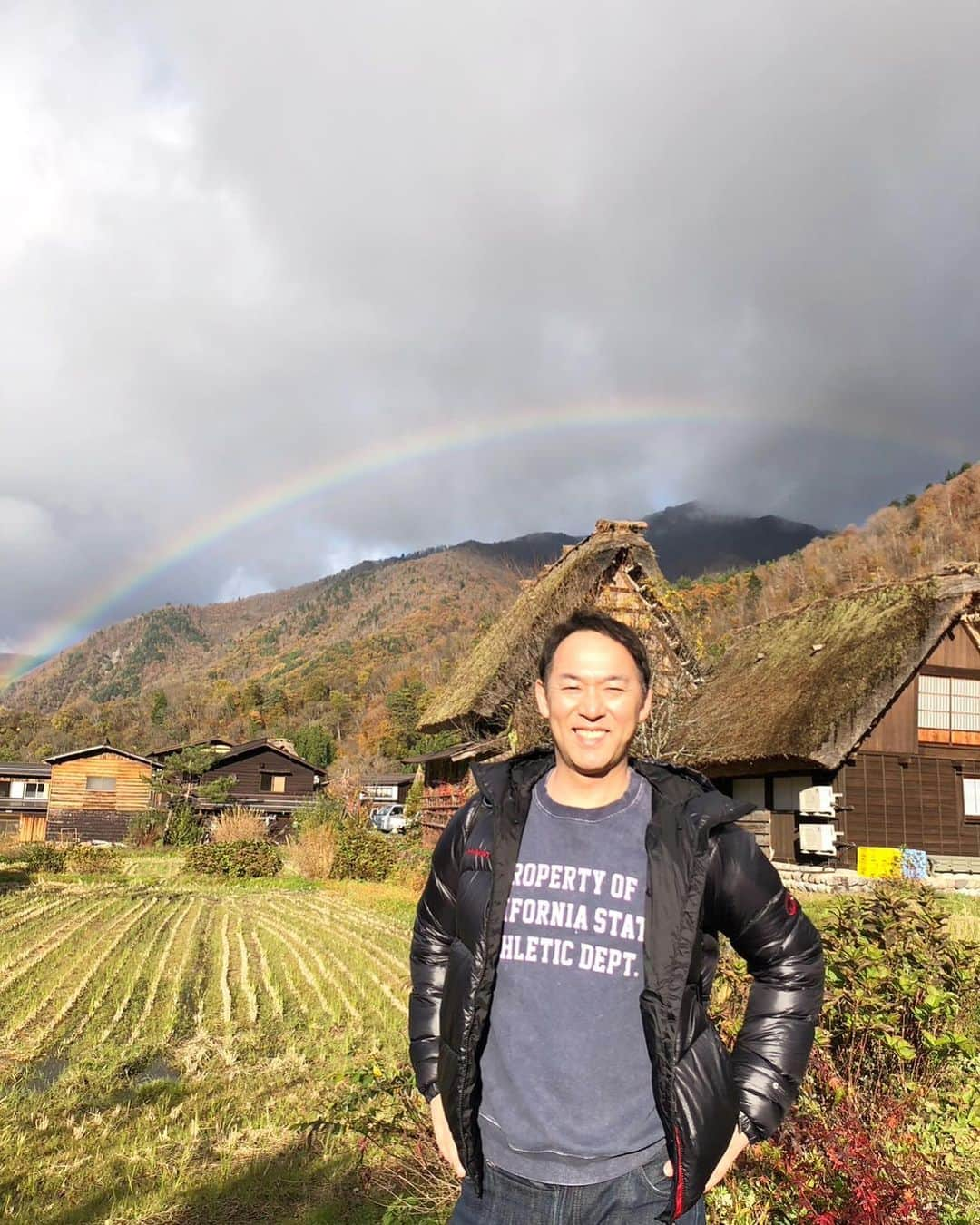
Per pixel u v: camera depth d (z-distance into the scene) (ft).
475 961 7.67
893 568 310.65
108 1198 15.92
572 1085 7.23
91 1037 27.14
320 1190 16.08
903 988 18.31
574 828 7.93
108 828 140.56
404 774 234.58
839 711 61.36
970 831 64.59
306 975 36.37
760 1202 13.32
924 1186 14.16
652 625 75.82
